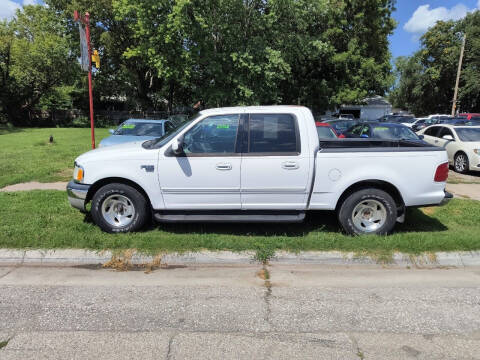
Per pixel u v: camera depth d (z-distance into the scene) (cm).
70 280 389
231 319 314
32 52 2931
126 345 275
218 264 432
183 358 260
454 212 609
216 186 465
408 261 434
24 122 3359
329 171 461
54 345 274
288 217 472
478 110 4441
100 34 2986
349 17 2773
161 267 423
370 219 487
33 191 707
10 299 346
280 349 272
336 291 370
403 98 5038
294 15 1670
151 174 465
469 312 329
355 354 267
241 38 1642
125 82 3444
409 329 301
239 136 462
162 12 1593
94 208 479
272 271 415
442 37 4147
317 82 2692
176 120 1568
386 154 461
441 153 466
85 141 1683
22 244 446
